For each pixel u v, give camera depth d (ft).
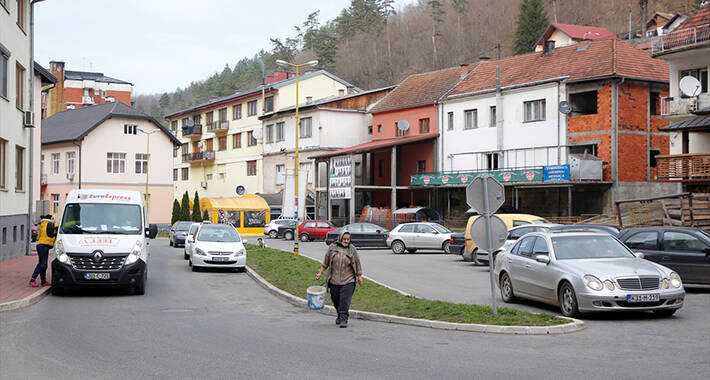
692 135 112.37
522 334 39.22
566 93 148.05
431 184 171.53
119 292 62.08
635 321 43.37
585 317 45.11
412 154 187.01
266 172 238.07
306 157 215.92
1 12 85.87
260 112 245.86
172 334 39.22
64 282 57.21
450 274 79.97
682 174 106.42
